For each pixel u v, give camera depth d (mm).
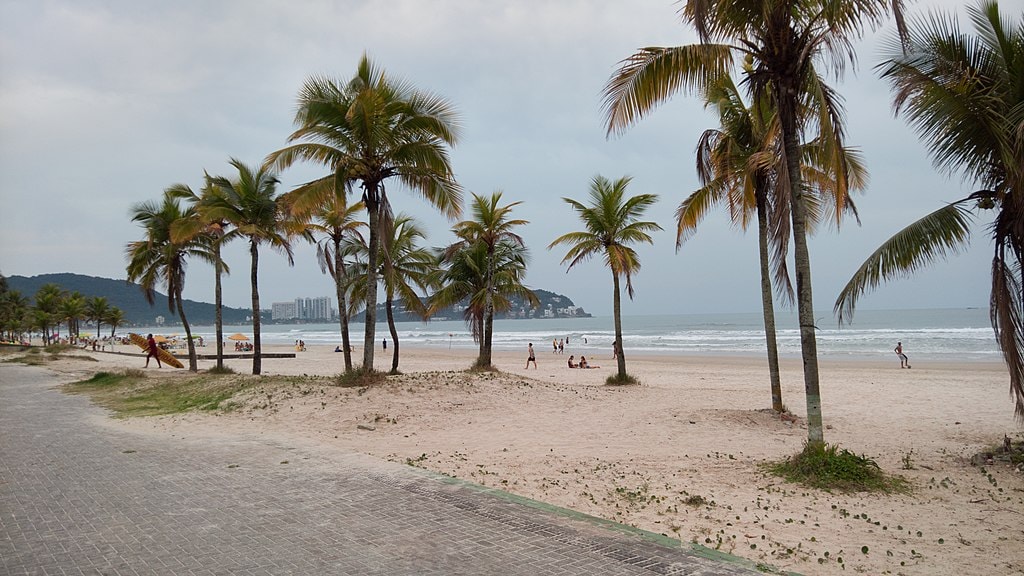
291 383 15727
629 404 15234
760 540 5625
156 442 9953
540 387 16688
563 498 7020
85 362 37938
